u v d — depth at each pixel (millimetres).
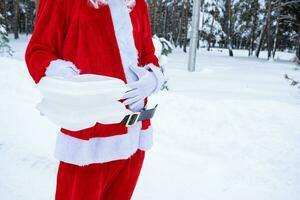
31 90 6172
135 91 1378
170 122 4668
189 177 3227
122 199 1604
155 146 3930
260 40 26859
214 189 3037
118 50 1411
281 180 3279
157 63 1632
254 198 2918
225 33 35344
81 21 1356
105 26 1378
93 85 1144
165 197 2855
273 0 25172
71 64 1284
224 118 4797
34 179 3023
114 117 1226
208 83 9867
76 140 1366
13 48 21438
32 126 4348
